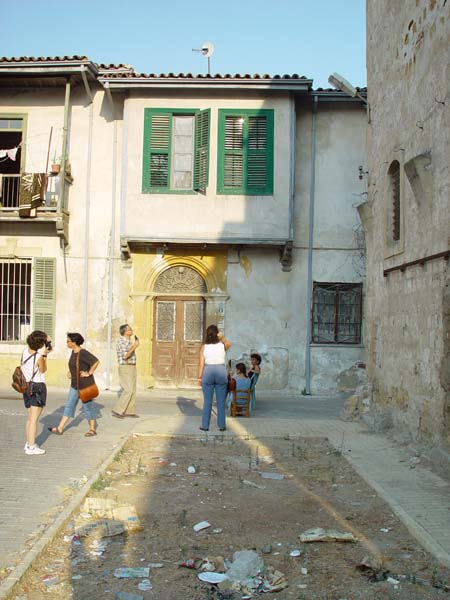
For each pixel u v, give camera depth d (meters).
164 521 5.95
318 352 16.77
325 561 5.01
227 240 16.22
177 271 17.12
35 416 8.33
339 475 7.85
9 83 17.09
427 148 8.74
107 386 16.81
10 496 6.35
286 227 16.23
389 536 5.58
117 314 16.94
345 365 16.72
